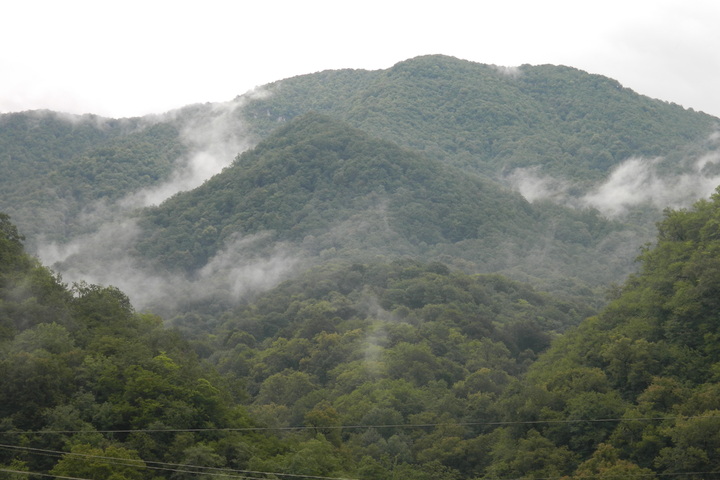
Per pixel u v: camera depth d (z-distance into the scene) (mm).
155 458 78125
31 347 85812
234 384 104375
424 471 104750
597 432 95188
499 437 107562
